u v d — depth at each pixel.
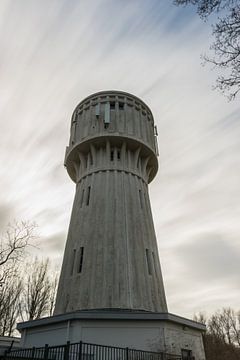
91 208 25.66
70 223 27.08
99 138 28.11
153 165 31.61
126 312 18.00
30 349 15.32
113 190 26.38
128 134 28.48
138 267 22.61
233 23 7.38
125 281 21.45
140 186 28.19
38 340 19.50
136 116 30.80
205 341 52.44
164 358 16.44
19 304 38.03
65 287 22.67
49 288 40.69
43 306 38.91
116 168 27.72
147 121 32.03
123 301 20.53
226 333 73.81
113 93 31.61
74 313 17.94
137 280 21.97
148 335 17.48
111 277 21.56
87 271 22.23
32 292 39.25
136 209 26.03
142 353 16.25
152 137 31.91
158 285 23.44
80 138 29.48
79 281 22.12
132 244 23.75
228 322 75.88
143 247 24.20
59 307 21.84
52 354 14.69
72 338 17.39
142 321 17.94
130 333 17.56
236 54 7.43
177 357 17.41
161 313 17.95
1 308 36.03
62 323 18.56
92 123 29.69
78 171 30.42
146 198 28.39
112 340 17.27
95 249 23.16
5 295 36.69
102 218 24.77
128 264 22.34
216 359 54.38
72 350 15.67
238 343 71.69
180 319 18.97
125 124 29.27
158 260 25.39
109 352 16.27
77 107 32.94
